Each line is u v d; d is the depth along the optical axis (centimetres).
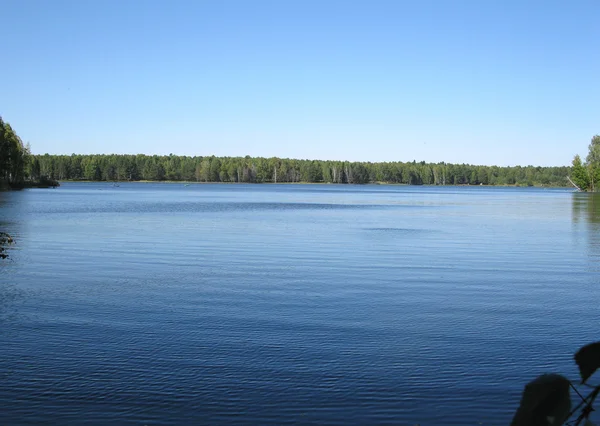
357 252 2191
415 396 766
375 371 855
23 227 3131
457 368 871
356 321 1132
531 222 3891
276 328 1078
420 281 1570
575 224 3712
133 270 1730
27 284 1489
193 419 696
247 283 1526
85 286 1468
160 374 838
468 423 690
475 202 7512
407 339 1014
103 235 2739
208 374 839
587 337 1034
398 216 4481
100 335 1026
